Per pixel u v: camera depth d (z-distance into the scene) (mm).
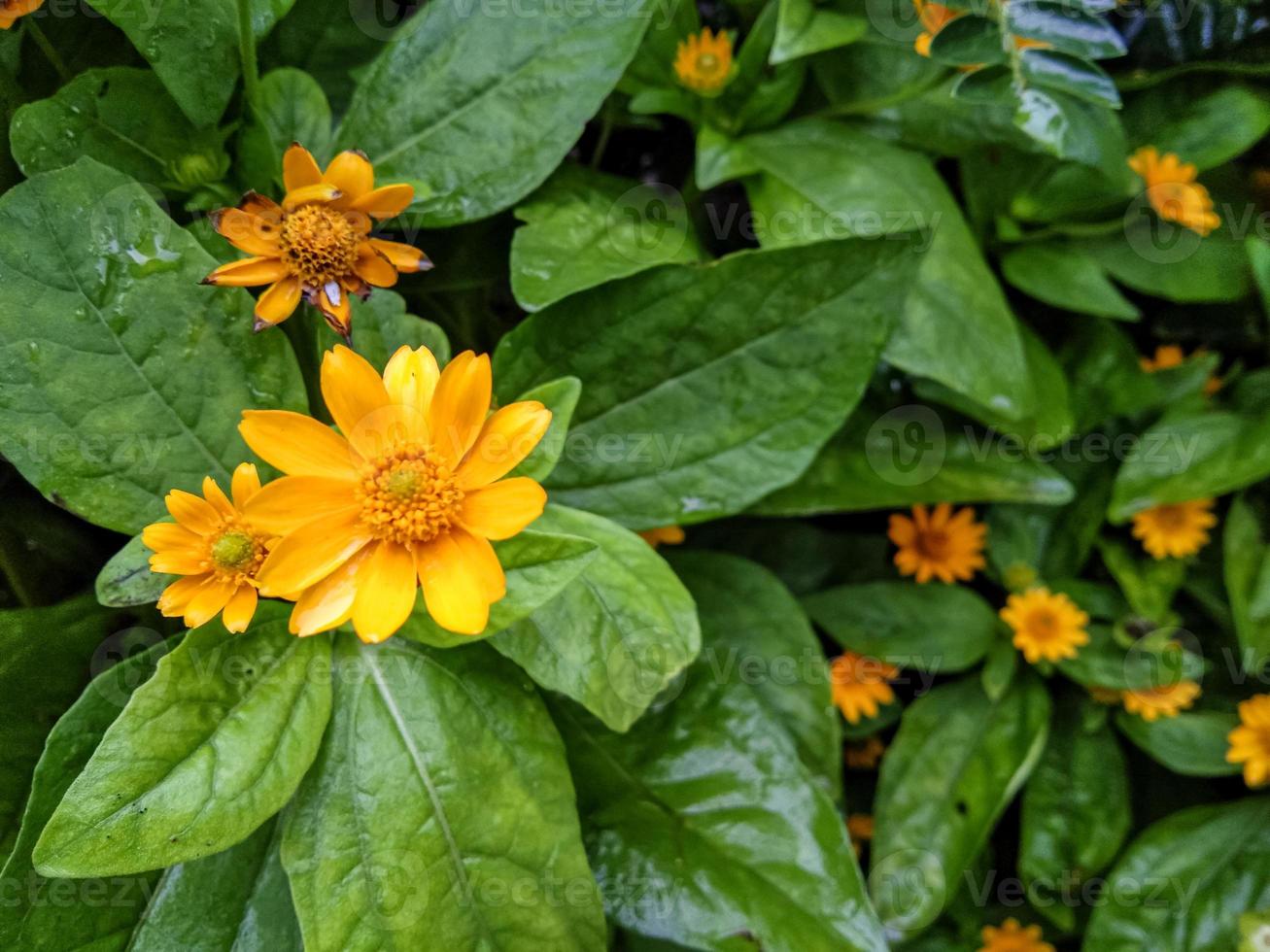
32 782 133
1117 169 175
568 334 158
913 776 196
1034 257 199
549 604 140
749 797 162
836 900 156
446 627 115
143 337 136
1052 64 155
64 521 164
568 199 167
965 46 156
